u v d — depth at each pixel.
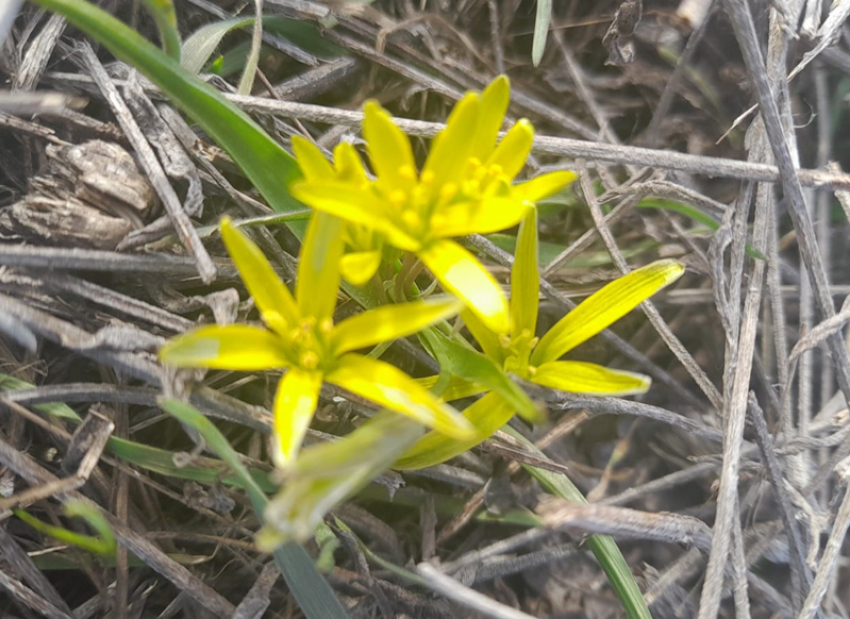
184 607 0.08
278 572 0.08
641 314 0.11
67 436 0.07
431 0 0.11
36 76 0.08
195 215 0.08
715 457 0.09
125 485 0.08
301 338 0.05
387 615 0.08
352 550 0.08
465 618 0.08
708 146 0.11
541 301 0.10
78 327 0.07
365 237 0.06
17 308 0.07
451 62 0.11
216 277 0.08
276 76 0.10
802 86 0.11
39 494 0.07
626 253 0.10
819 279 0.08
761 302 0.10
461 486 0.09
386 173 0.05
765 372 0.10
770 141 0.08
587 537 0.08
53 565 0.08
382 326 0.05
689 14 0.10
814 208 0.11
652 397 0.10
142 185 0.08
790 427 0.09
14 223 0.07
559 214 0.11
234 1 0.10
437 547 0.09
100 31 0.06
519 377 0.06
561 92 0.11
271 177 0.07
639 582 0.09
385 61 0.10
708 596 0.07
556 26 0.11
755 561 0.09
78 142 0.08
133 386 0.08
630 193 0.09
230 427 0.09
